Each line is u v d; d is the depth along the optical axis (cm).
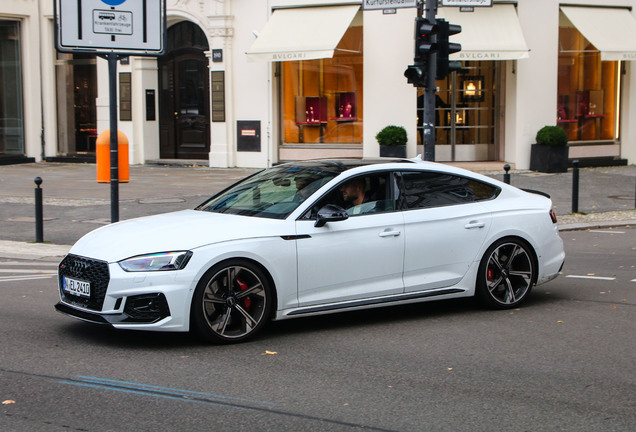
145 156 2422
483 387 545
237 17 2245
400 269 719
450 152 2202
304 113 2253
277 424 473
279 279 662
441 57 1301
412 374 575
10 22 2473
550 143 2070
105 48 1170
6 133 2494
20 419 479
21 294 871
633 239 1287
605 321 740
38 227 1234
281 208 696
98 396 522
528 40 2108
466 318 753
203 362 601
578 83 2239
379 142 2098
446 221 743
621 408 504
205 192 1748
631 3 2248
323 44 2062
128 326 615
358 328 714
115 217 1181
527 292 794
